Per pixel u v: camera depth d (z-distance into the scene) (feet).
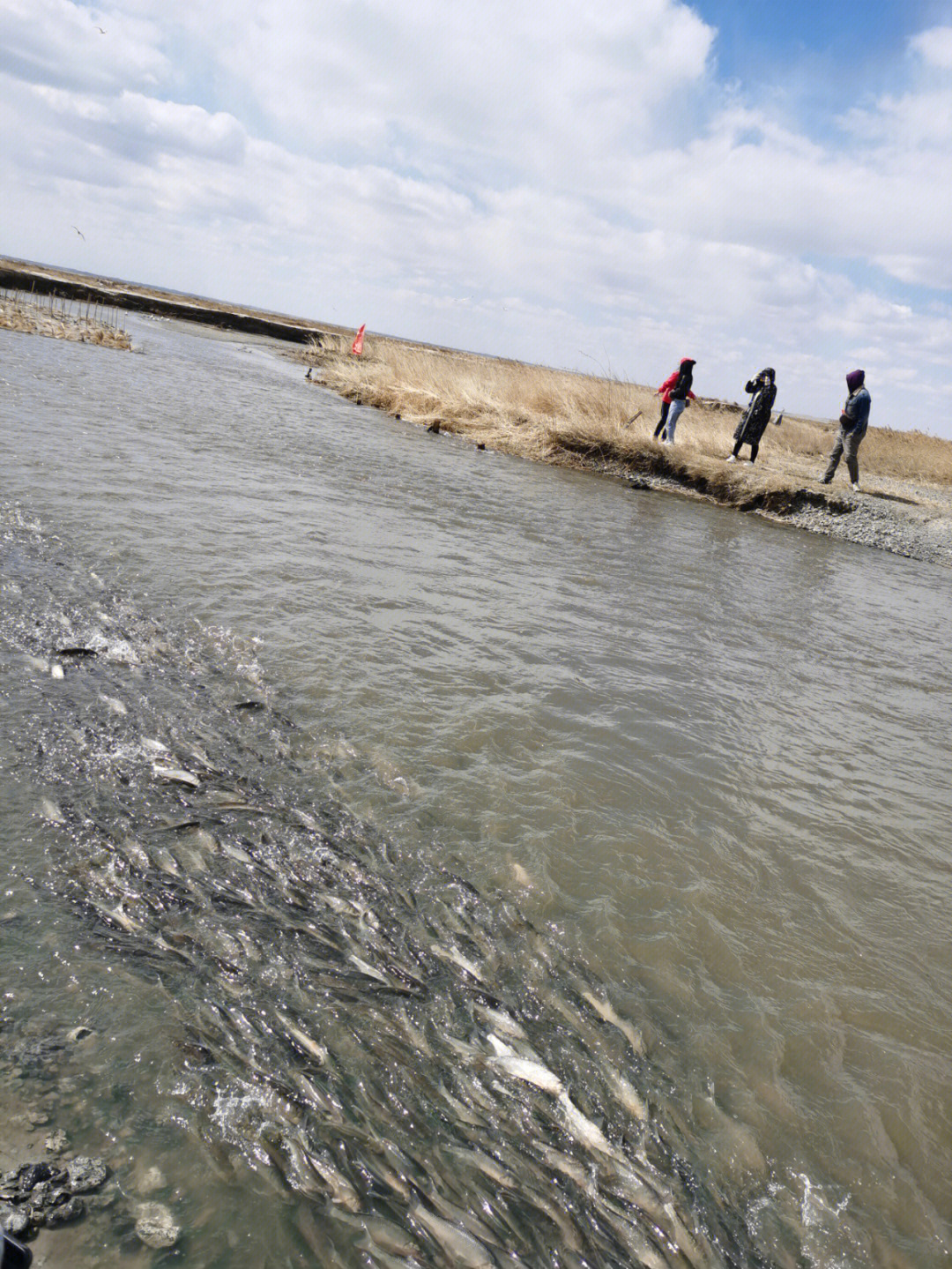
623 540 33.86
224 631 16.15
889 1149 8.00
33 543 18.17
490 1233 6.25
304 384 74.23
